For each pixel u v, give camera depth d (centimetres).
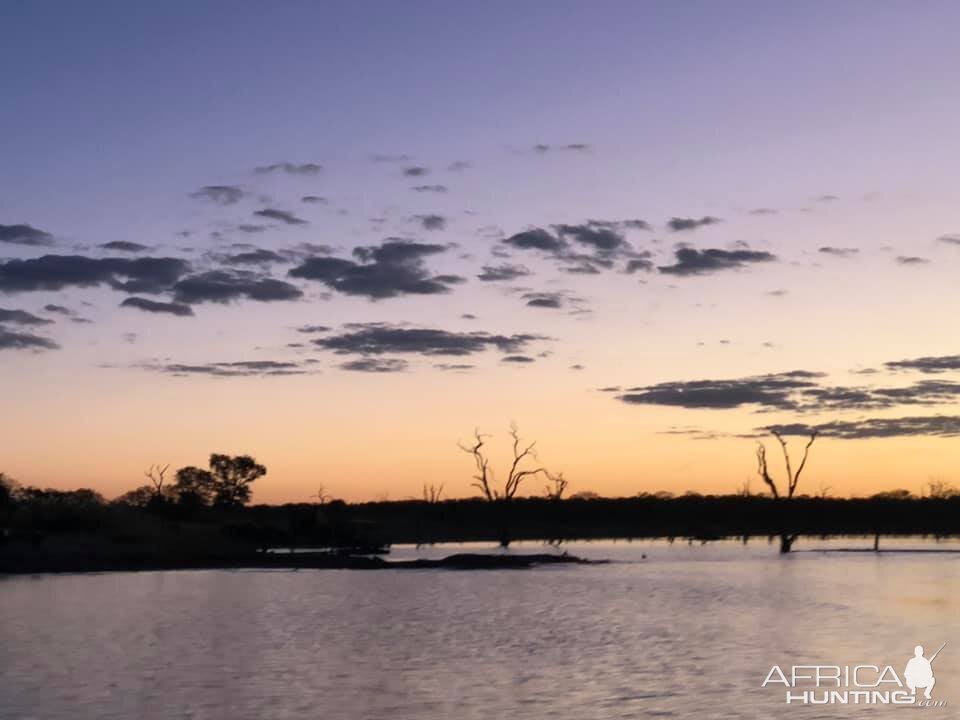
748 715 2455
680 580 7212
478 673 3066
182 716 2458
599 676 2994
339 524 12581
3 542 9262
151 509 13975
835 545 14338
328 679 2966
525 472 13750
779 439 11800
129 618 4631
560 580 7275
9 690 2789
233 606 5247
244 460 16150
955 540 16362
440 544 15512
